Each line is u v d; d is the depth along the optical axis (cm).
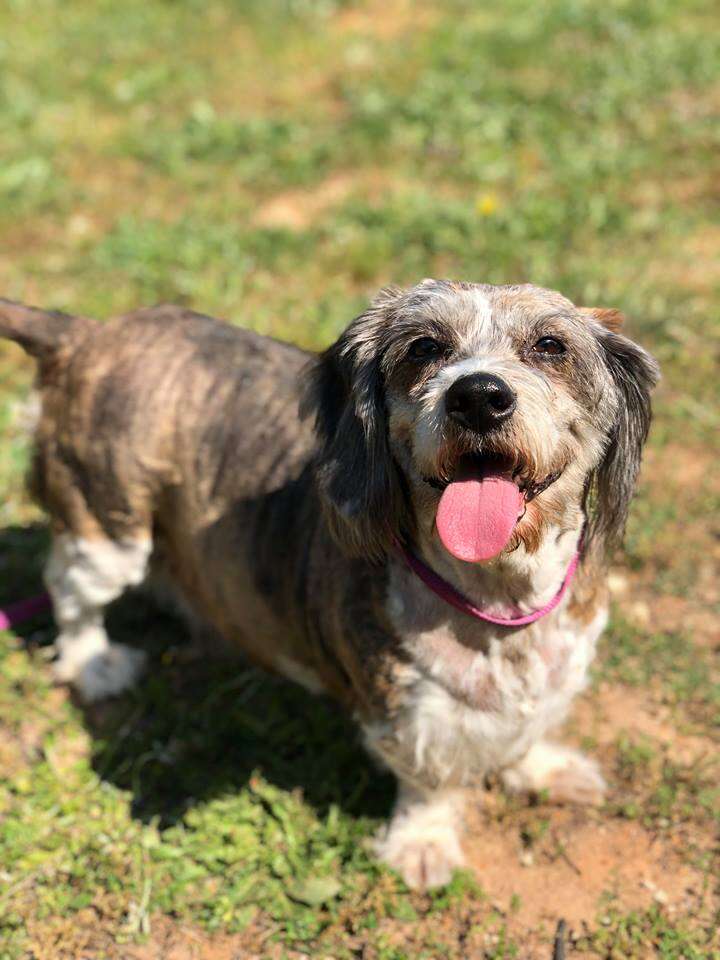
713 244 136
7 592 98
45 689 89
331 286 130
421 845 76
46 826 78
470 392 58
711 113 163
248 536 78
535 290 67
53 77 190
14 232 146
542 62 181
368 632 69
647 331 119
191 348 81
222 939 72
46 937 72
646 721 84
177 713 87
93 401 80
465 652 67
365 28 207
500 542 60
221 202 150
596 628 72
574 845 77
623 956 69
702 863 74
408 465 65
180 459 80
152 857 76
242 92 184
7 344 123
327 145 162
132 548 83
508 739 70
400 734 70
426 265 133
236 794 80
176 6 222
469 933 71
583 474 66
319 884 74
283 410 78
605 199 143
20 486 106
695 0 201
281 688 88
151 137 169
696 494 103
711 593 94
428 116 166
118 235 142
